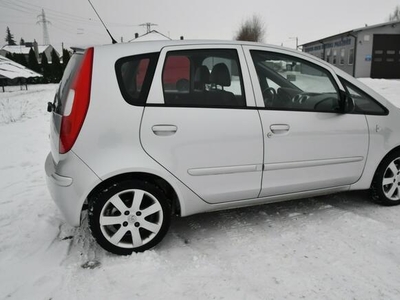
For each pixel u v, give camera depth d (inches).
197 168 114.4
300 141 125.1
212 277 101.7
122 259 111.7
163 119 109.3
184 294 94.6
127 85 108.1
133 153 107.3
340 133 131.3
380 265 105.2
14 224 138.4
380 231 125.0
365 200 154.3
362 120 135.3
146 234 117.5
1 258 114.0
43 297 94.3
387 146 140.9
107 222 110.7
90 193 110.3
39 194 170.9
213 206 121.5
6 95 984.3
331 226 130.0
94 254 115.2
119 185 109.2
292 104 126.0
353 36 1168.2
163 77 111.3
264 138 119.9
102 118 105.0
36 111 534.3
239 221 136.9
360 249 114.0
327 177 132.9
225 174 118.1
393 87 711.1
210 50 117.7
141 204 117.2
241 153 118.0
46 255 115.3
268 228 130.3
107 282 100.2
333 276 100.7
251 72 120.9
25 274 104.8
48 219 142.6
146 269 106.2
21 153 256.8
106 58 108.7
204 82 115.5
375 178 143.9
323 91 131.6
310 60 131.7
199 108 113.4
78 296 94.5
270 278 100.6
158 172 110.0
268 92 123.8
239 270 104.7
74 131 104.0
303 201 155.0
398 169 146.4
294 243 119.0
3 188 180.7
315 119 126.8
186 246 119.4
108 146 105.7
